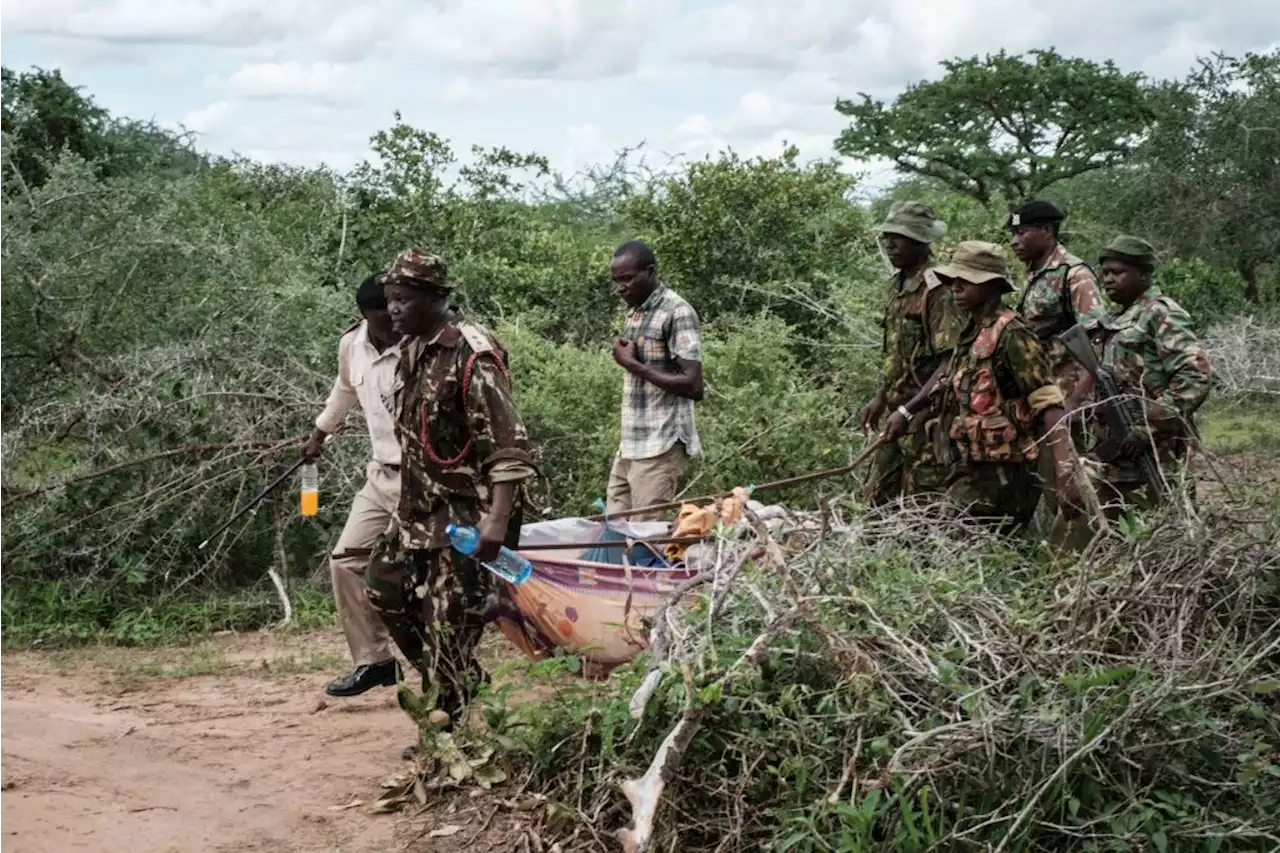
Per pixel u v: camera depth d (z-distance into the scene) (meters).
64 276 10.04
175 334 9.81
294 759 5.51
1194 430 6.55
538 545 5.79
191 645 7.68
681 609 4.81
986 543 5.47
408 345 5.09
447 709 5.27
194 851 4.55
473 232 12.63
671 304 6.97
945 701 4.11
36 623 7.85
